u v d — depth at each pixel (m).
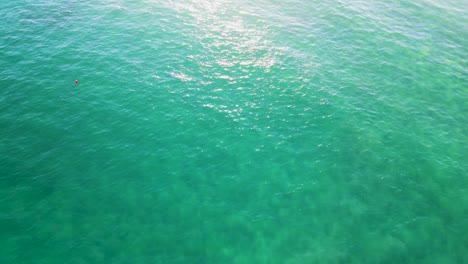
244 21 45.28
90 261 21.53
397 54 41.66
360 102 35.09
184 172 27.59
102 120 30.83
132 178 26.73
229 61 38.72
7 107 30.78
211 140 30.30
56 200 24.62
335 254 23.05
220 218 24.69
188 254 22.48
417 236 24.27
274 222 24.69
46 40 38.56
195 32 42.56
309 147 30.42
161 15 45.06
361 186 27.52
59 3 45.12
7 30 39.22
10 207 23.80
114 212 24.36
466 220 25.45
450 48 43.25
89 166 27.17
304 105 34.38
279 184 27.31
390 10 50.34
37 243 22.06
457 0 55.00
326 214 25.42
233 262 22.33
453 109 34.91
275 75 37.50
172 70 36.78
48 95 32.38
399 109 34.66
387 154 30.19
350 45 42.59
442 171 28.95
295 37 43.22
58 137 28.95
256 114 33.06
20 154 27.28
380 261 22.80
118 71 35.81
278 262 22.47
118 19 43.38
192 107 33.03
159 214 24.56
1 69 34.28
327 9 49.25
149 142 29.58
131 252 22.25
